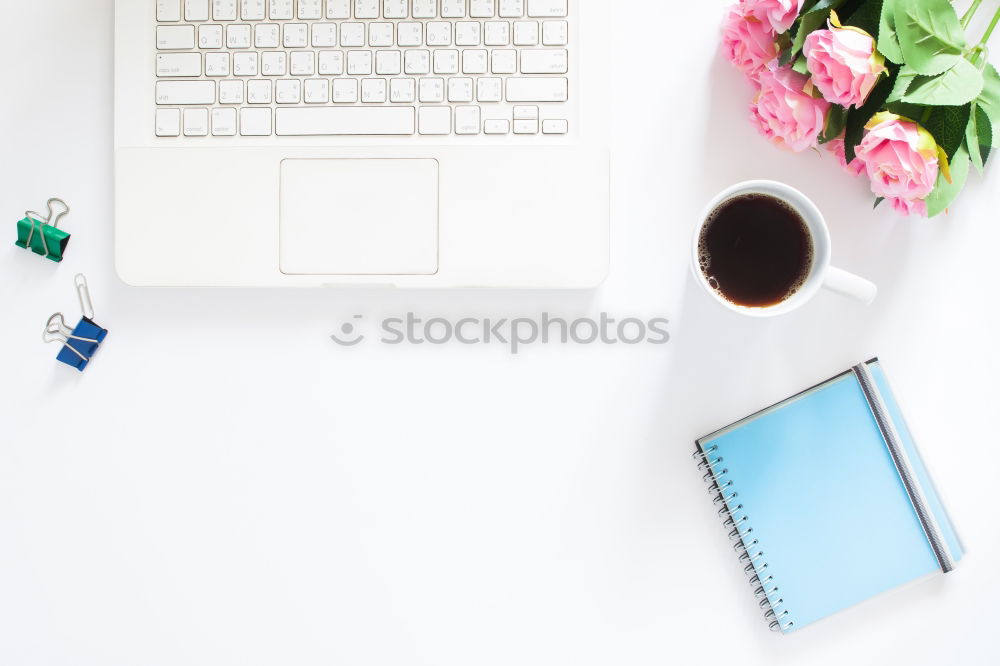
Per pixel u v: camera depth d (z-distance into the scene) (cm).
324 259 68
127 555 74
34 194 73
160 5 67
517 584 73
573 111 67
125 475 74
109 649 74
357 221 68
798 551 71
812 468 71
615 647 73
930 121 60
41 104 72
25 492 74
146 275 68
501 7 67
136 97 68
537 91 67
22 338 73
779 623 71
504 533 73
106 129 73
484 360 73
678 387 73
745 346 73
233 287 72
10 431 73
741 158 72
